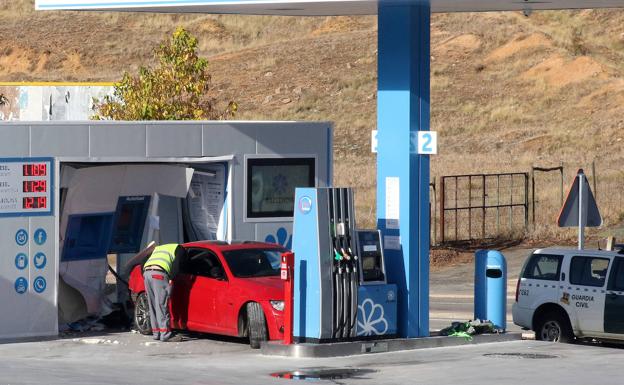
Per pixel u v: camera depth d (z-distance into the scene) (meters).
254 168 56.00
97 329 53.03
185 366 40.72
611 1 47.09
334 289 44.06
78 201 52.53
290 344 43.62
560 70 160.00
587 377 37.41
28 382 34.12
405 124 46.31
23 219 49.50
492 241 88.38
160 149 53.06
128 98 82.62
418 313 46.62
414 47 46.31
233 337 49.66
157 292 48.28
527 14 51.28
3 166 48.88
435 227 88.62
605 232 87.44
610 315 48.44
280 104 163.88
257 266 48.28
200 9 49.81
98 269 54.12
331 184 58.50
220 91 172.00
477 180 113.31
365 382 36.41
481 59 171.38
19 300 49.50
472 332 48.44
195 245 49.62
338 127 152.38
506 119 148.00
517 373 38.41
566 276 50.12
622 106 146.00
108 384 34.16
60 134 50.28
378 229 46.94
